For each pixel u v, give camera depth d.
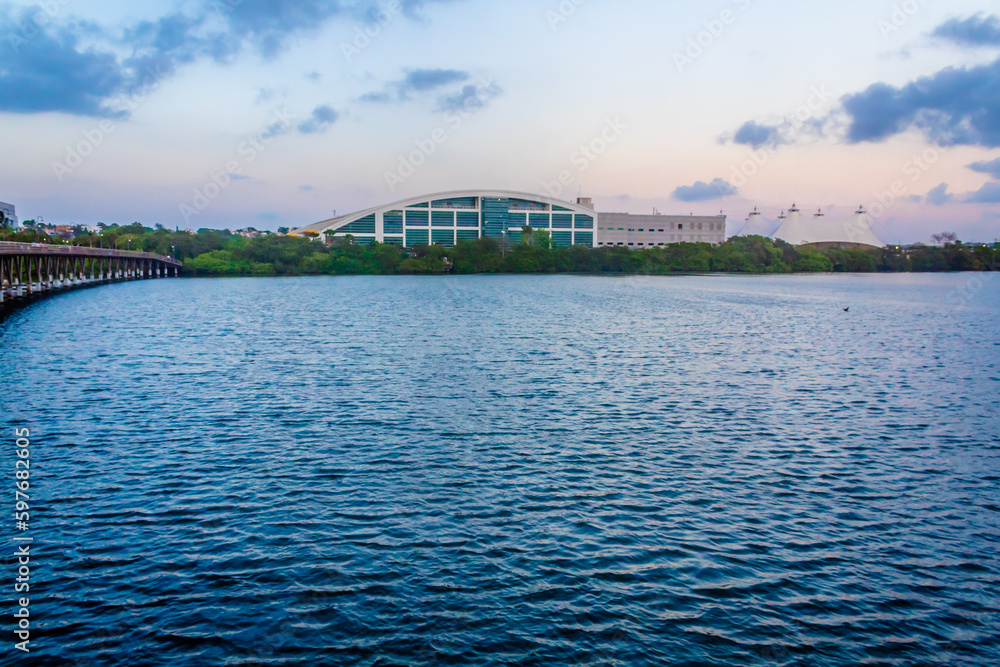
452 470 29.36
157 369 52.50
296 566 21.00
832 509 25.84
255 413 38.59
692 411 40.38
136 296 135.25
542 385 47.50
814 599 19.70
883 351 67.38
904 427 37.38
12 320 87.19
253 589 19.77
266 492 26.66
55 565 21.00
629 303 127.69
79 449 31.70
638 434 35.28
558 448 32.66
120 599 19.25
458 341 70.88
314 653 17.16
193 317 94.56
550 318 97.06
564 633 17.97
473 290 165.00
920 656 17.39
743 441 34.34
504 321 92.06
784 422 38.12
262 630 17.97
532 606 19.08
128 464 29.67
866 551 22.55
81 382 47.00
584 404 41.78
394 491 26.91
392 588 19.86
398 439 33.81
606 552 22.11
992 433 36.31
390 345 67.31
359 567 20.98
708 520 24.66
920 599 19.83
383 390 45.09
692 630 18.17
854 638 18.00
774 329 86.69
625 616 18.70
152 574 20.53
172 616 18.52
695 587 20.17
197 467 29.38
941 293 165.38
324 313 102.25
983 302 136.25
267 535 22.98
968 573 21.27
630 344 70.38
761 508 25.80
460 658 17.02
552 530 23.62
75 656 16.92
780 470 30.03
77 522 23.88
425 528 23.61
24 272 136.12
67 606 18.91
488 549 22.19
